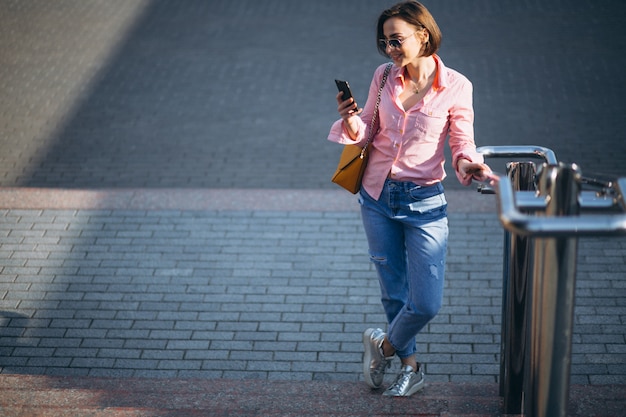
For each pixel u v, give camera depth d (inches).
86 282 255.9
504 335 169.3
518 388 161.2
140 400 182.2
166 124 381.7
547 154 145.8
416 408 174.9
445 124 154.2
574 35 466.0
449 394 187.5
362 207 166.7
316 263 263.9
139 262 266.8
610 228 90.4
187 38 485.4
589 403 174.2
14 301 245.8
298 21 507.8
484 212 291.6
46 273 261.0
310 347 223.0
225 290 250.4
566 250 98.8
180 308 241.6
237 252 271.6
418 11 144.1
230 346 224.2
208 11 527.8
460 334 225.9
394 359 214.1
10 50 467.2
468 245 271.3
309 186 321.7
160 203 304.3
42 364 217.9
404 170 156.8
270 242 277.0
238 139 365.1
